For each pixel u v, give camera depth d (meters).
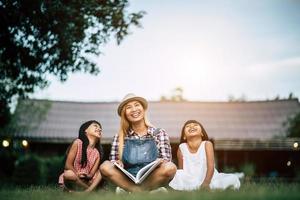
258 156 26.92
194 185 6.44
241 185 6.59
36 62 11.97
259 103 31.78
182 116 29.75
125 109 5.74
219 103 31.72
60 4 11.05
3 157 22.75
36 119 27.05
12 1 11.02
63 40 11.55
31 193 5.39
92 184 5.75
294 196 3.39
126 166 5.51
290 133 28.05
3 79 12.73
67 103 31.08
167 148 5.68
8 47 11.78
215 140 25.62
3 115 15.60
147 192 4.62
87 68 12.63
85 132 6.19
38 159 19.77
